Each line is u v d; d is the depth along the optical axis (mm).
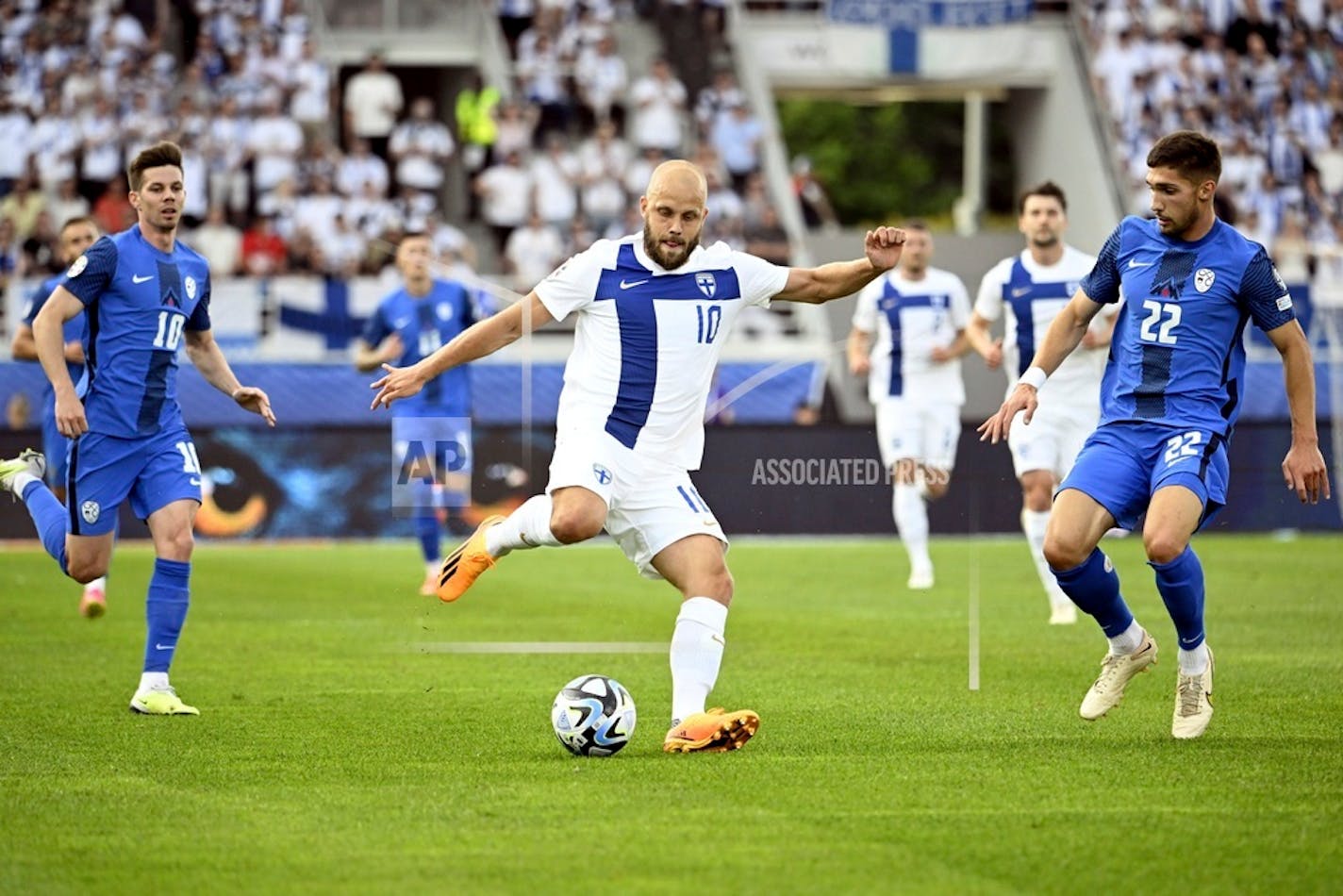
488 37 77875
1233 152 77562
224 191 68875
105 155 68438
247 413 58438
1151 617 34000
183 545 22969
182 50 74688
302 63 72688
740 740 19438
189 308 23312
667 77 76438
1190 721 20281
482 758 19172
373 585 41000
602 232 72625
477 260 73688
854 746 19812
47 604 37156
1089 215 80750
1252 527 56938
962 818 15984
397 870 14188
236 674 26422
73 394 22016
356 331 61562
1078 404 33125
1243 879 13852
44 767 18688
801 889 13547
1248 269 19578
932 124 131625
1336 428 58031
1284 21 81312
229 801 16875
